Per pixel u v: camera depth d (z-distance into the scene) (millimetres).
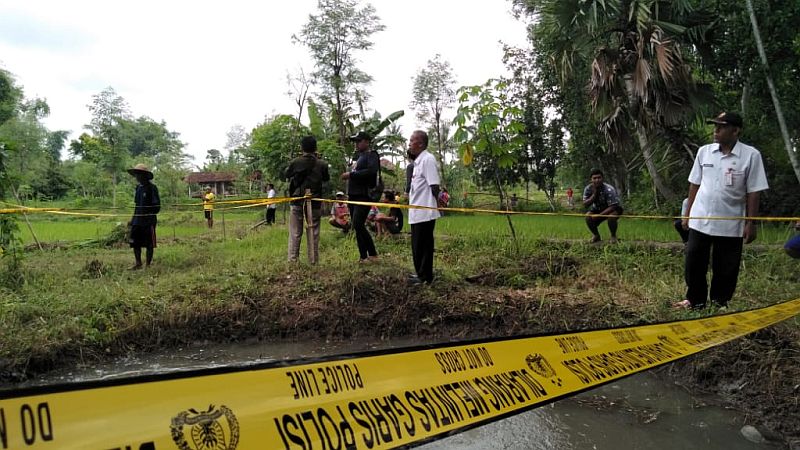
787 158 12648
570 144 19875
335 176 18375
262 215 21062
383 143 19703
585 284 5844
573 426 3047
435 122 31531
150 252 7672
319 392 1291
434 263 6969
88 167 41312
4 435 912
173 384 1107
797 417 2971
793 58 10578
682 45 11242
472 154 7684
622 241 7930
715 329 2545
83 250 10070
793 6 10156
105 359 4320
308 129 18594
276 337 4891
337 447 1215
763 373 3344
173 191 35719
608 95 11336
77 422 978
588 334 2100
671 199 14117
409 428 1324
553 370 1757
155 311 4883
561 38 12469
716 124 4160
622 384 3602
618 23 11211
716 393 3406
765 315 2955
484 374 1613
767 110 12391
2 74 33844
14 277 6363
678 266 6387
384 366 1455
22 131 35719
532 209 24328
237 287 5496
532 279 6230
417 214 5406
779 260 6320
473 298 5156
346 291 5309
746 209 4215
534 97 20141
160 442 1036
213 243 10398
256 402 1188
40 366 4031
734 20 11016
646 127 11234
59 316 4672
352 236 9391
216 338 4816
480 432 2994
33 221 19297
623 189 20359
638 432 2953
